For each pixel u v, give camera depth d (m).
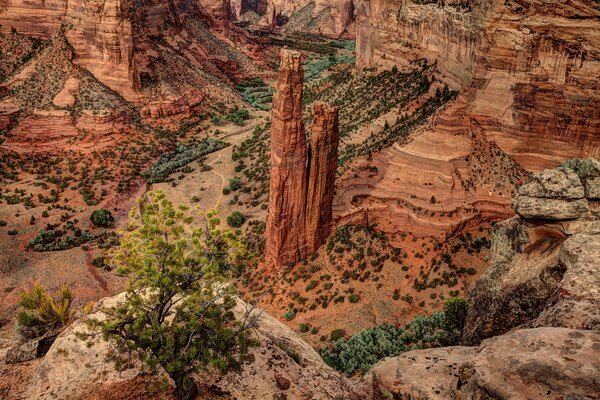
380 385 16.45
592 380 11.48
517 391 11.73
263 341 24.20
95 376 20.48
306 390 21.69
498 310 24.69
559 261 21.67
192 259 19.02
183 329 18.23
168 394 19.66
